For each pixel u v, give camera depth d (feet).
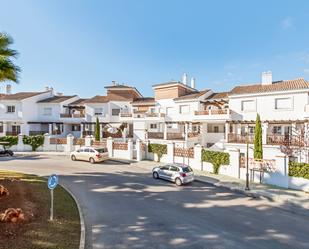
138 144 104.01
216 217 41.37
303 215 43.14
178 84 142.72
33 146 126.82
